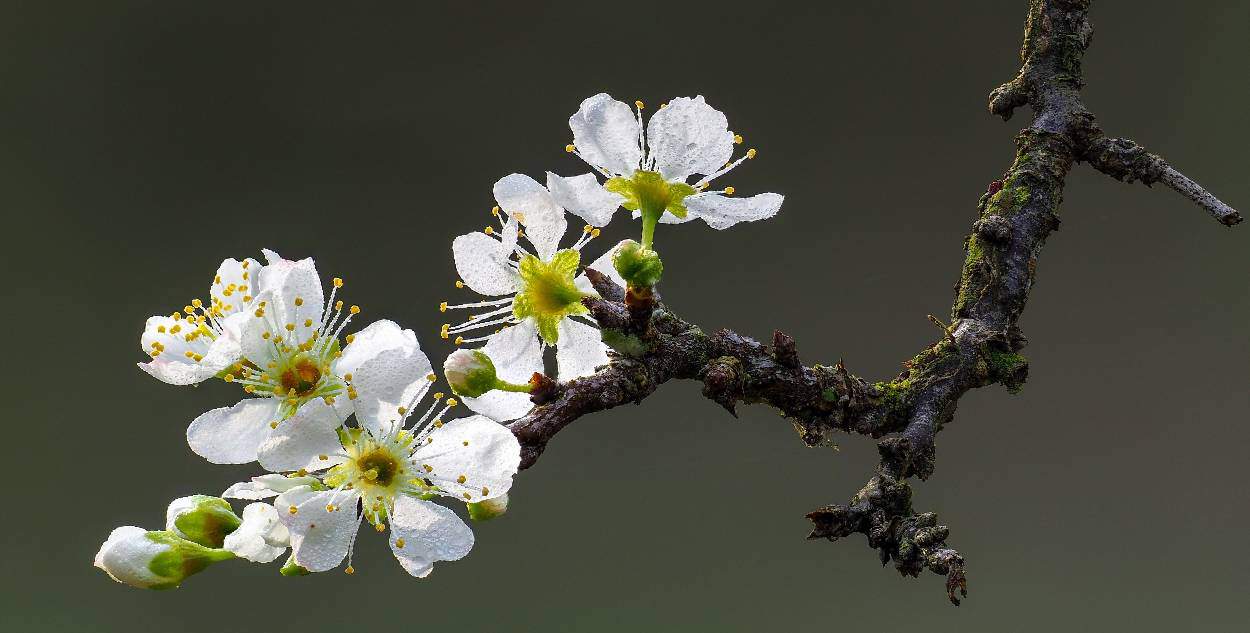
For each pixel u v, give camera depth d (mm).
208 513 630
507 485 627
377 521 627
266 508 629
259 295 630
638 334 635
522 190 640
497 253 641
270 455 625
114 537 628
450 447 628
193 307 637
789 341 643
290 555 630
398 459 628
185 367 631
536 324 642
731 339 642
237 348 630
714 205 647
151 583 627
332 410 626
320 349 631
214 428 629
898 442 640
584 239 642
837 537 631
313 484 627
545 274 640
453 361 631
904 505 633
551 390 631
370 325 630
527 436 628
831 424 646
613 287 643
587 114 646
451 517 628
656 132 646
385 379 627
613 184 647
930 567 626
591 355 641
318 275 633
